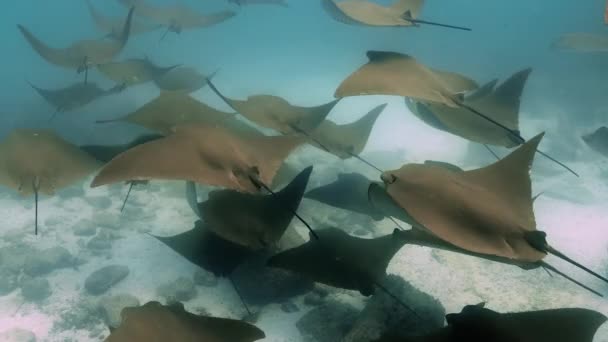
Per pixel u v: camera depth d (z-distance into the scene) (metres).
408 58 3.30
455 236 2.15
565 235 5.31
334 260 3.23
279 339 3.55
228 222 3.24
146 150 2.73
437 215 2.23
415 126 10.38
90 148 3.78
